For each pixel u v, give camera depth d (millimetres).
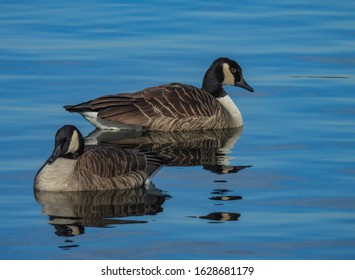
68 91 22594
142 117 20859
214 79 22469
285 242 13898
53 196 15898
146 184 16734
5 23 28969
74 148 16375
